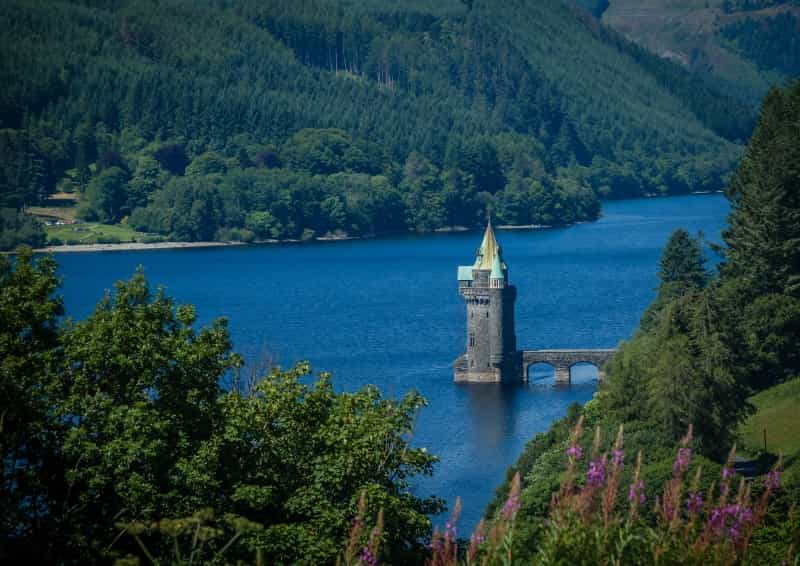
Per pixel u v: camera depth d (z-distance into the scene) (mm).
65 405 105750
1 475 100188
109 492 104125
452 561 59750
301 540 98625
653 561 59500
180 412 111250
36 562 98625
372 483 104562
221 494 105938
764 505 60688
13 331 110188
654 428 180875
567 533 59750
